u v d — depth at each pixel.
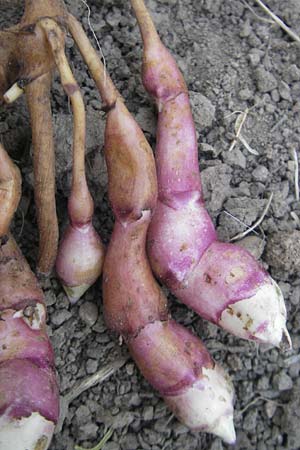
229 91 0.27
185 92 0.23
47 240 0.22
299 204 0.26
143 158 0.21
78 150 0.20
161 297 0.22
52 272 0.24
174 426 0.23
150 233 0.22
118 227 0.22
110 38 0.27
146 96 0.26
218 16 0.29
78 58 0.26
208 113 0.26
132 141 0.21
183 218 0.22
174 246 0.22
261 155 0.26
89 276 0.22
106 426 0.23
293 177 0.26
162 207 0.22
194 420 0.21
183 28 0.28
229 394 0.22
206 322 0.24
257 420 0.24
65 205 0.24
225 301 0.21
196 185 0.23
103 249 0.22
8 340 0.20
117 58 0.26
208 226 0.22
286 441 0.24
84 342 0.24
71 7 0.27
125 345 0.24
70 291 0.23
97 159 0.24
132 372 0.24
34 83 0.20
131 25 0.27
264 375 0.25
